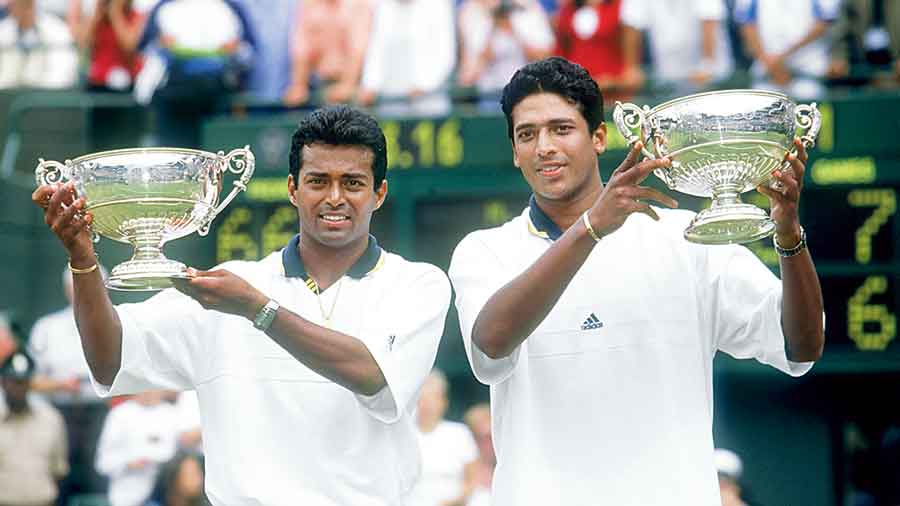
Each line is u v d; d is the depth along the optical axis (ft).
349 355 46.16
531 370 47.57
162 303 49.08
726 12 107.34
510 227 49.21
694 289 47.75
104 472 101.14
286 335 45.32
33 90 125.80
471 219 103.60
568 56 107.76
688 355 47.32
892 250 99.86
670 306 47.47
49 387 109.19
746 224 44.01
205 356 48.88
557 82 47.34
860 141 99.91
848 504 106.52
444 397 97.50
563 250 43.47
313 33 110.73
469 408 108.06
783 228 44.42
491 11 109.29
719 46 107.34
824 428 107.14
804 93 106.52
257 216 103.86
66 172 46.60
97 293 45.91
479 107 110.01
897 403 105.91
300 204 48.70
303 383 48.14
